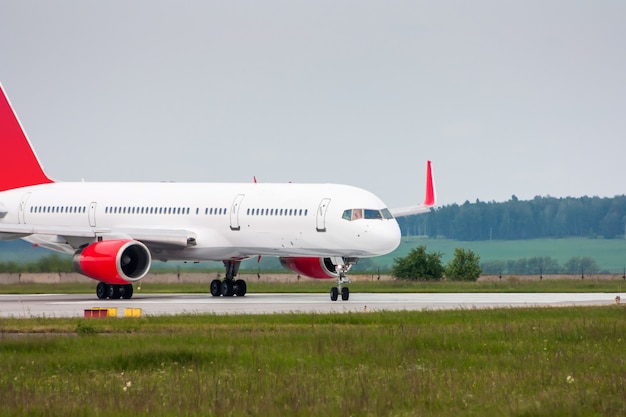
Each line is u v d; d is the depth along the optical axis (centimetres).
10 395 6094
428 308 12925
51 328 10094
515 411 5612
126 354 7706
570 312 11525
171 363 7475
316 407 5775
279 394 6194
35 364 7431
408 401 5959
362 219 15200
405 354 7894
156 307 13600
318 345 8231
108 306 13962
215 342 8625
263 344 8431
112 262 15175
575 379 6662
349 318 10856
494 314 11356
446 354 7931
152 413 5678
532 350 8156
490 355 7900
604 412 5581
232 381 6650
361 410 5706
